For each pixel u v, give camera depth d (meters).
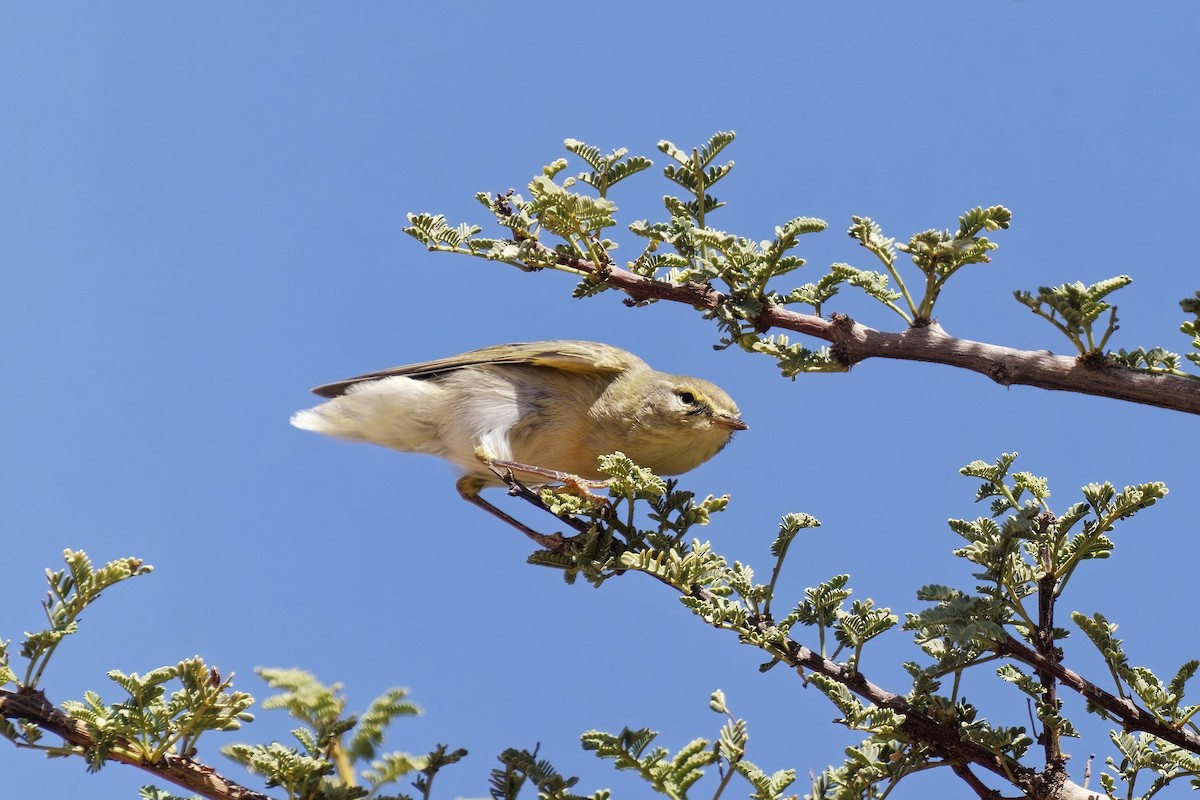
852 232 9.56
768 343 10.12
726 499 10.61
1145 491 9.22
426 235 11.05
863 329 9.71
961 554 9.38
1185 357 8.79
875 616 9.38
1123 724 8.96
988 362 8.77
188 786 8.05
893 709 9.05
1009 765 8.95
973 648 8.94
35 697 8.07
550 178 11.19
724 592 9.78
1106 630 9.27
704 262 10.73
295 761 7.95
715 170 11.37
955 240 8.98
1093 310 8.23
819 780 8.55
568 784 7.98
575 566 10.28
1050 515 9.63
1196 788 9.34
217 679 8.19
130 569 8.58
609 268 10.86
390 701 8.23
